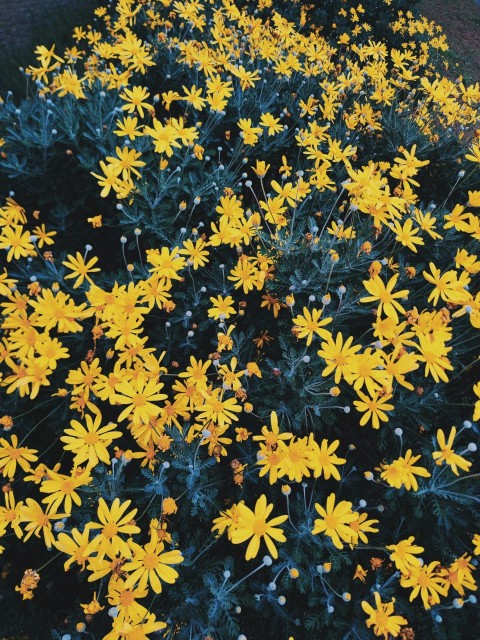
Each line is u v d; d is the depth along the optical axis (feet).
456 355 1.80
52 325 1.60
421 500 1.52
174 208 2.22
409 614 1.49
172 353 1.98
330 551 1.50
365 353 1.49
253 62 3.17
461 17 8.82
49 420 1.89
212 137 2.72
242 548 1.67
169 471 1.54
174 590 1.46
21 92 3.95
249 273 1.88
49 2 5.91
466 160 2.72
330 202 2.43
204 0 3.80
